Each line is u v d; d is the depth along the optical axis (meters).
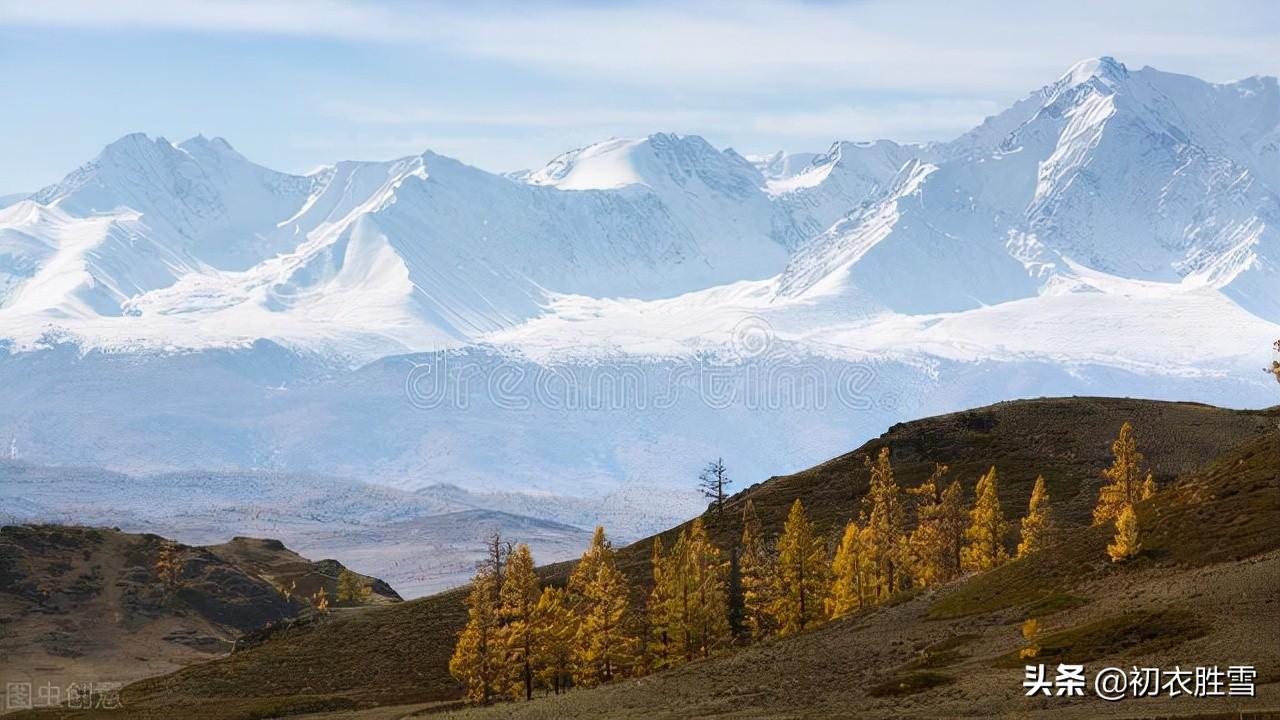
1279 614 88.50
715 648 138.62
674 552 139.88
